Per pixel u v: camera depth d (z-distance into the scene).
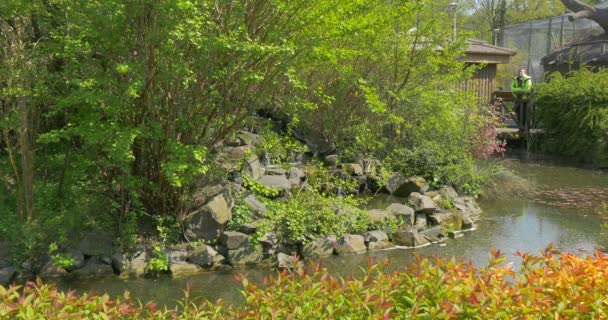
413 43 12.98
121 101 7.40
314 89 11.97
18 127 7.88
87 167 8.27
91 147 8.11
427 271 3.88
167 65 7.48
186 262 7.95
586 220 11.10
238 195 9.01
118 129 7.40
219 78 7.80
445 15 13.41
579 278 3.84
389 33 12.32
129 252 7.86
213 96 8.01
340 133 13.12
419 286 3.66
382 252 8.97
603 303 3.72
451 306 3.43
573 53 24.73
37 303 3.56
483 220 11.10
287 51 7.46
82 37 7.45
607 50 24.02
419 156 12.62
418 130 13.07
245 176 9.53
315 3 7.62
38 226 7.84
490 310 3.53
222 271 7.94
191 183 8.31
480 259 8.62
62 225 7.87
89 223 8.05
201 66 7.64
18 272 7.48
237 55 7.70
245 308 3.79
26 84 7.84
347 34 8.04
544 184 14.76
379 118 13.06
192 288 7.24
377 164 12.63
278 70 8.09
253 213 8.75
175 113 7.94
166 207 8.42
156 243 8.05
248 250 8.25
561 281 3.87
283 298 3.83
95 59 7.78
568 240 9.73
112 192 8.33
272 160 11.44
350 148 12.84
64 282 7.36
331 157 12.52
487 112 15.74
